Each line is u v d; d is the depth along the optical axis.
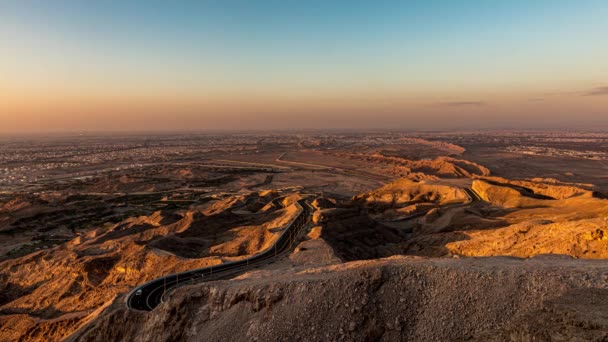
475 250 77.00
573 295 27.44
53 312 70.44
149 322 44.31
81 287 77.44
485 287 34.62
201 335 40.03
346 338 35.19
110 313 49.88
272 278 44.47
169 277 63.62
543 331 23.95
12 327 62.28
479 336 29.66
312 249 72.88
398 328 34.97
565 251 61.56
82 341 47.97
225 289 42.50
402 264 40.06
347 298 37.56
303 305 38.00
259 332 37.22
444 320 33.94
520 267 35.72
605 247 58.31
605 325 22.16
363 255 84.06
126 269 77.81
